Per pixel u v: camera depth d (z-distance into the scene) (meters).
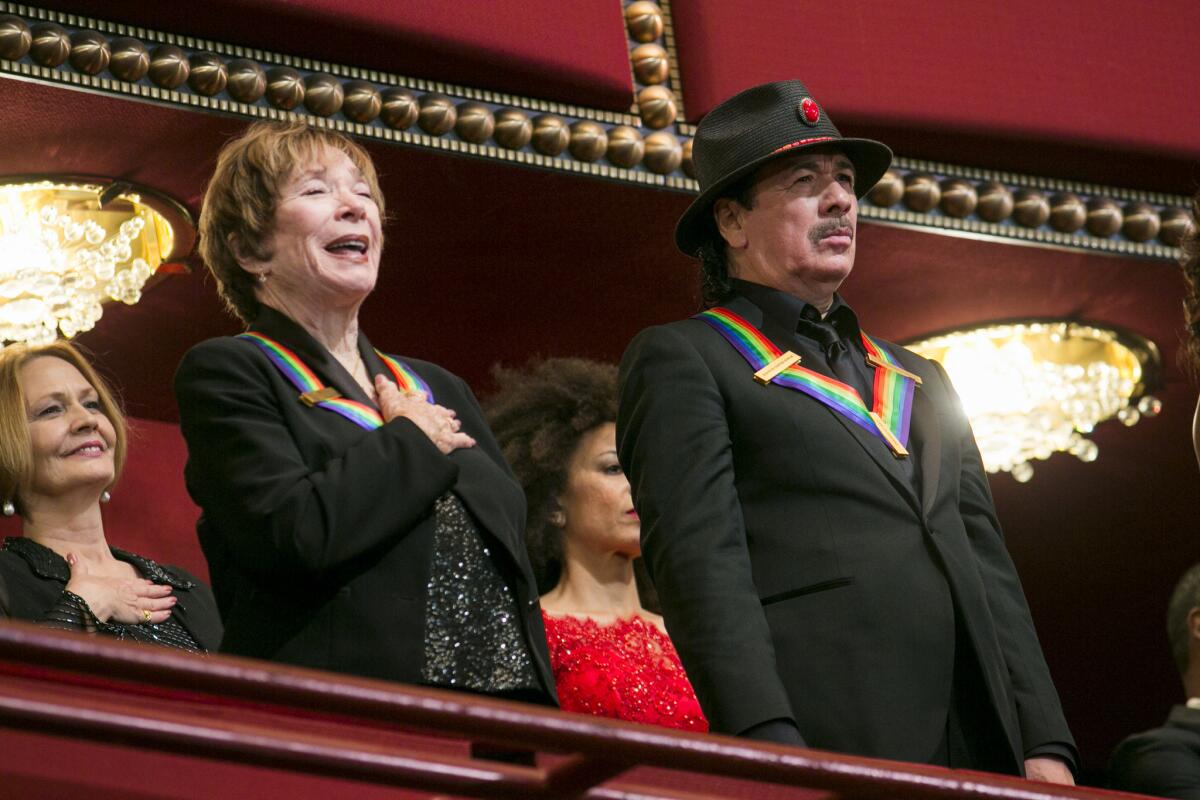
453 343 17.47
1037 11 16.84
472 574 9.18
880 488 9.53
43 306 15.01
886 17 16.27
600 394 13.66
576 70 14.83
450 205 15.38
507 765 7.15
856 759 7.26
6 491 12.22
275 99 13.88
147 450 17.25
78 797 6.58
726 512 9.26
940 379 10.65
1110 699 22.55
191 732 6.47
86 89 13.33
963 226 16.61
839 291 17.64
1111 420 20.11
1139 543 21.80
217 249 10.24
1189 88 17.14
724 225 10.73
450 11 14.36
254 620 9.01
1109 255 17.22
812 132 10.59
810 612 9.20
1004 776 7.68
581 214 15.68
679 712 12.43
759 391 9.75
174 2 13.38
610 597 13.16
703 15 15.65
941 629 9.20
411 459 9.14
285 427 9.40
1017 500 21.23
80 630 11.23
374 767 6.79
